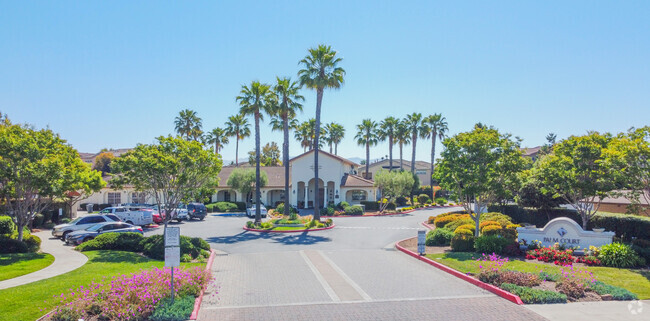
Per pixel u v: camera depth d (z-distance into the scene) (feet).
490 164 59.62
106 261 50.26
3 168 54.90
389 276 43.73
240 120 186.80
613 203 79.61
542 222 79.61
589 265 46.78
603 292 33.37
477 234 62.44
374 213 137.80
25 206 58.90
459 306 32.09
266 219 118.32
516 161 59.82
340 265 50.26
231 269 48.01
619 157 49.49
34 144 55.52
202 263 51.11
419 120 198.90
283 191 166.81
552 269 43.86
